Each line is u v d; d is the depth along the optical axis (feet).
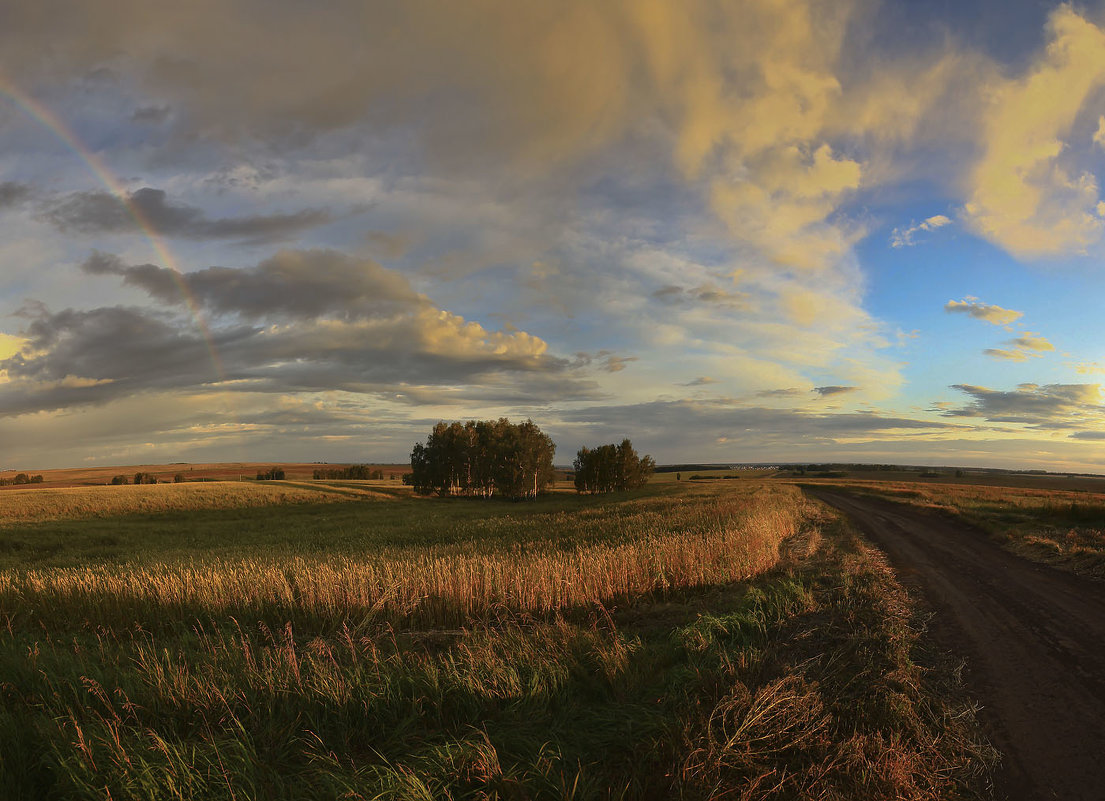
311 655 23.40
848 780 13.89
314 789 13.92
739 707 16.76
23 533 113.09
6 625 34.63
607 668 20.93
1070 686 20.20
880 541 63.62
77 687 20.10
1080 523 71.46
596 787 13.75
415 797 12.80
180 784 13.70
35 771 14.92
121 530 122.31
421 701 18.78
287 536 101.45
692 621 29.86
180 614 36.17
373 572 41.78
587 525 81.20
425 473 311.68
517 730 16.78
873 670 20.56
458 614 34.65
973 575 41.96
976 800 13.51
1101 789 13.75
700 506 104.94
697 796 13.12
